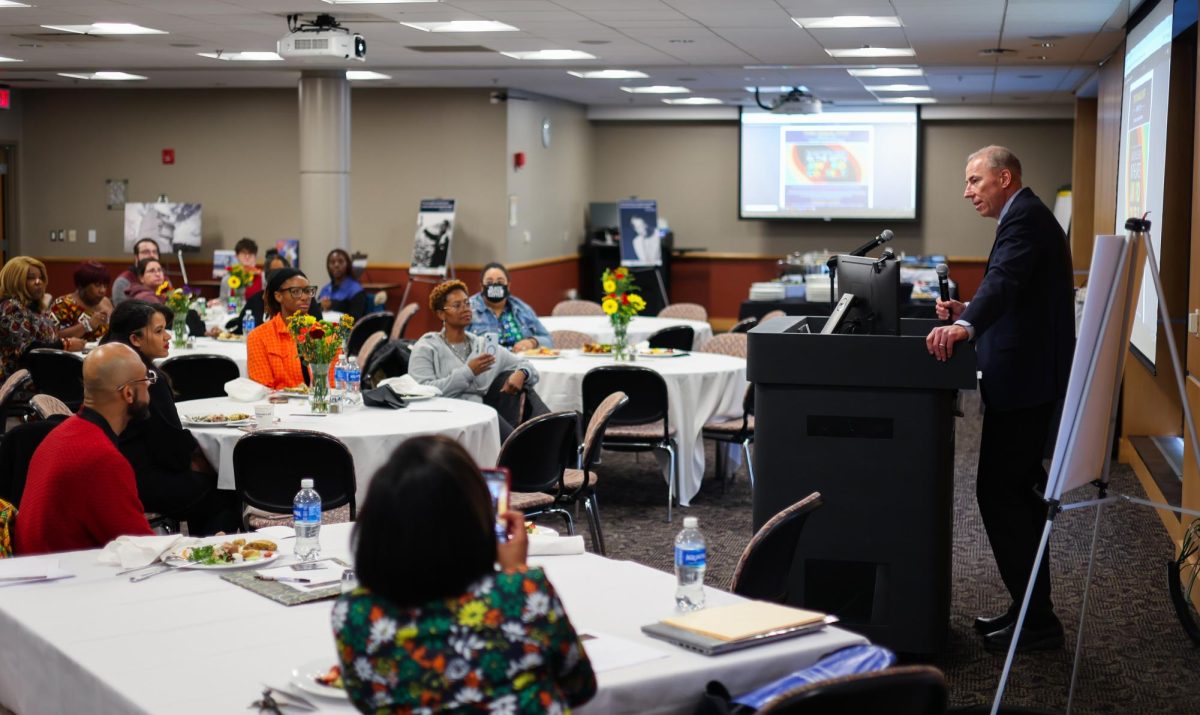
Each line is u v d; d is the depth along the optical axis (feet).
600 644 8.23
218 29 33.01
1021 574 15.15
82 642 8.57
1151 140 24.18
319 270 41.32
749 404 23.18
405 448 6.20
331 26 30.37
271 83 48.01
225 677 7.88
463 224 48.73
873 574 14.15
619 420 22.66
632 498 24.48
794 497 14.07
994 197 14.71
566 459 17.90
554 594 6.34
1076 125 44.78
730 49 36.45
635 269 56.03
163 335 16.46
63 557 10.85
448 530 6.04
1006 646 15.23
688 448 23.45
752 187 58.54
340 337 18.40
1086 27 30.37
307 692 7.43
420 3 28.04
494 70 42.22
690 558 9.23
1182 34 22.61
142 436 16.10
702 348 27.78
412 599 6.07
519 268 50.03
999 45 34.68
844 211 57.77
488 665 6.09
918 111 56.34
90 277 28.60
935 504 13.76
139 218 50.98
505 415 21.16
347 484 15.71
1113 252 10.84
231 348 28.07
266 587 9.77
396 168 49.06
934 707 7.07
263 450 15.52
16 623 9.14
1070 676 14.33
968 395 39.52
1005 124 57.47
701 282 60.90
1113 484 25.50
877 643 14.02
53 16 31.04
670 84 48.08
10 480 13.92
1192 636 15.57
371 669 6.14
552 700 6.21
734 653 8.13
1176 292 23.52
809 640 8.42
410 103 48.67
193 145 51.13
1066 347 14.62
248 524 16.49
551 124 54.19
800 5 27.84
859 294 14.58
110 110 51.60
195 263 51.52
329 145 41.34
